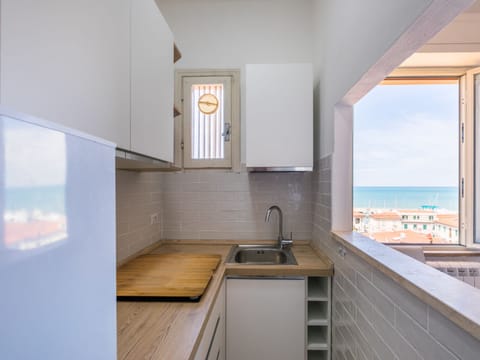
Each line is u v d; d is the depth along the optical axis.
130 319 0.91
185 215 2.18
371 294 1.00
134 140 0.98
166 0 2.13
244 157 2.14
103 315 0.42
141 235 1.81
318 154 1.89
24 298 0.28
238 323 1.54
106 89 0.80
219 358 1.32
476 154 1.92
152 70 1.15
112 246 0.45
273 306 1.54
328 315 1.54
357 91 1.27
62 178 0.33
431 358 0.64
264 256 2.03
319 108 1.88
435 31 0.75
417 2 0.70
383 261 0.88
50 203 0.31
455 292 0.62
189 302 1.05
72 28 0.66
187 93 2.14
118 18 0.87
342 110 1.52
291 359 1.53
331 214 1.54
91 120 0.73
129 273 1.34
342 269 1.35
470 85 1.92
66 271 0.33
